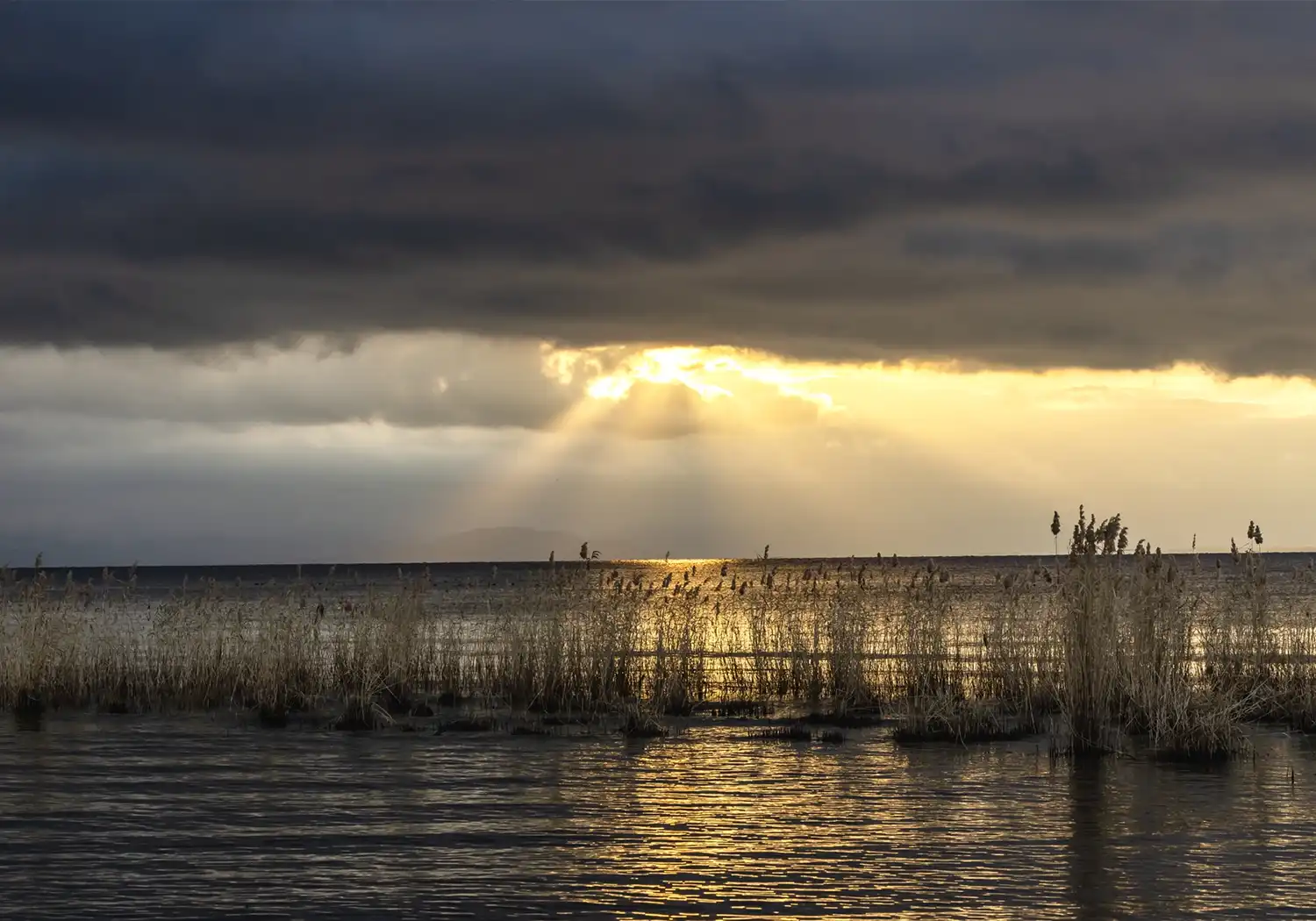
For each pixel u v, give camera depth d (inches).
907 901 550.9
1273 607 1149.1
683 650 1205.1
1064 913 532.1
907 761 887.7
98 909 544.7
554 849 644.1
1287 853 624.4
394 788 799.1
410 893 567.5
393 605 1282.0
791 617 1280.8
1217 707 926.4
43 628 1230.9
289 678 1190.9
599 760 901.2
